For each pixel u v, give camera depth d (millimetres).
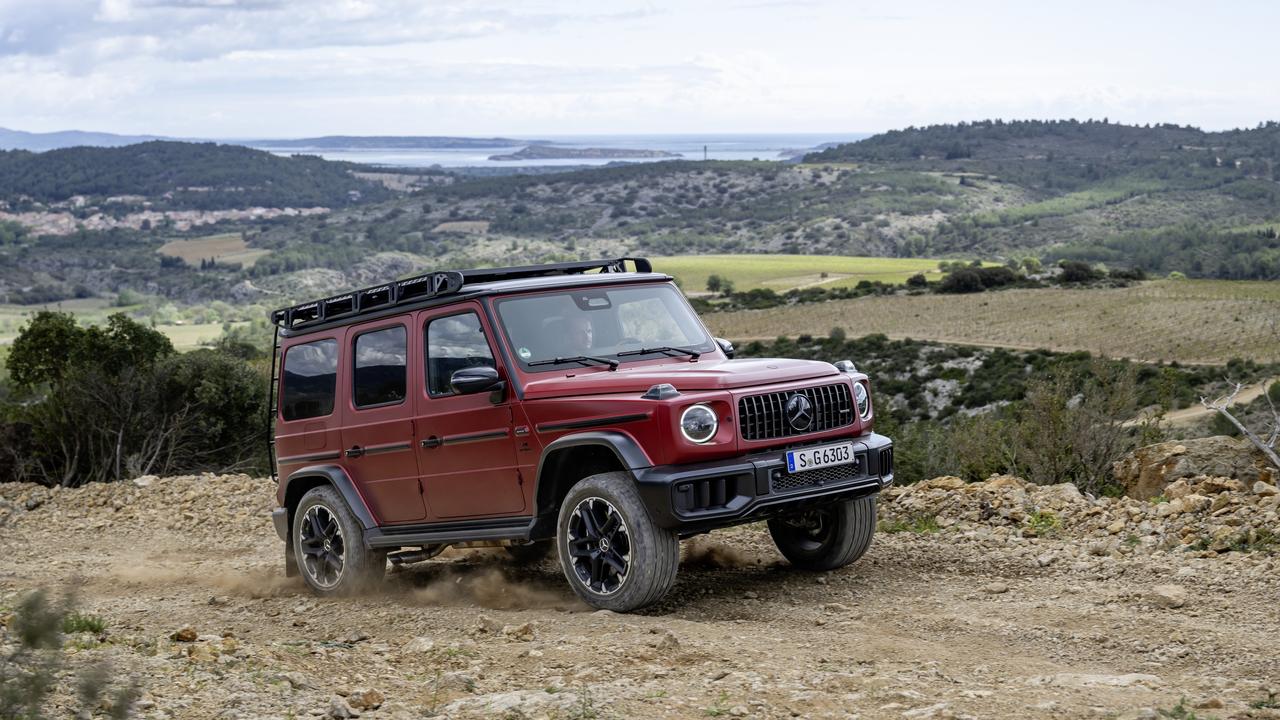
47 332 30141
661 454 6023
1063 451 11203
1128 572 6727
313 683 5012
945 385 93125
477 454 6945
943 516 8781
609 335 7094
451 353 7090
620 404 6168
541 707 4305
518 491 6770
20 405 27562
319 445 8125
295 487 8445
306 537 8273
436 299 7176
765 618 6234
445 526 7258
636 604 6207
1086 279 158750
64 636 6270
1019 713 4027
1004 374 92812
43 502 14531
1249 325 113625
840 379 6645
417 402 7297
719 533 9031
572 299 7117
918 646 5418
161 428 27484
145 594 8938
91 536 12688
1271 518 7270
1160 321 120750
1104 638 5387
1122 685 4449
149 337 31000
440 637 6176
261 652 5637
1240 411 28516
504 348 6758
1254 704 4109
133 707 4344
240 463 29109
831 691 4480
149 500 14078
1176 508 7883
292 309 8438
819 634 5707
